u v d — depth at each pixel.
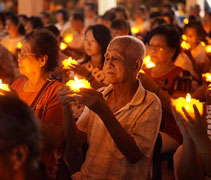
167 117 4.24
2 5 18.20
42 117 3.48
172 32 4.63
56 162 3.34
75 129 3.17
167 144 4.14
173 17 11.36
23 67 3.60
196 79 5.88
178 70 4.66
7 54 4.38
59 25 13.38
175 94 4.55
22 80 3.81
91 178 3.13
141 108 3.09
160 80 4.64
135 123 3.08
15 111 1.65
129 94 3.19
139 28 12.20
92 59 5.04
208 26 9.32
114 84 3.20
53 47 3.62
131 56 3.13
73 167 3.31
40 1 15.65
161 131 4.26
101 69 4.97
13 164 1.61
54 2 19.33
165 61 4.66
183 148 2.70
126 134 2.89
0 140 1.60
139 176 3.05
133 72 3.18
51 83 3.58
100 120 3.18
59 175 3.34
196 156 2.68
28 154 1.64
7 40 8.91
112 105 3.25
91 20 13.46
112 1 15.95
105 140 3.13
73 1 19.56
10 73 4.37
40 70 3.60
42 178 1.76
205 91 3.53
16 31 8.83
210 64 6.00
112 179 3.06
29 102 3.56
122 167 3.04
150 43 4.68
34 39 3.55
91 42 4.96
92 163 3.14
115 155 3.06
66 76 4.29
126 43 3.13
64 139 3.29
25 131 1.63
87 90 2.80
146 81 3.64
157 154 3.24
